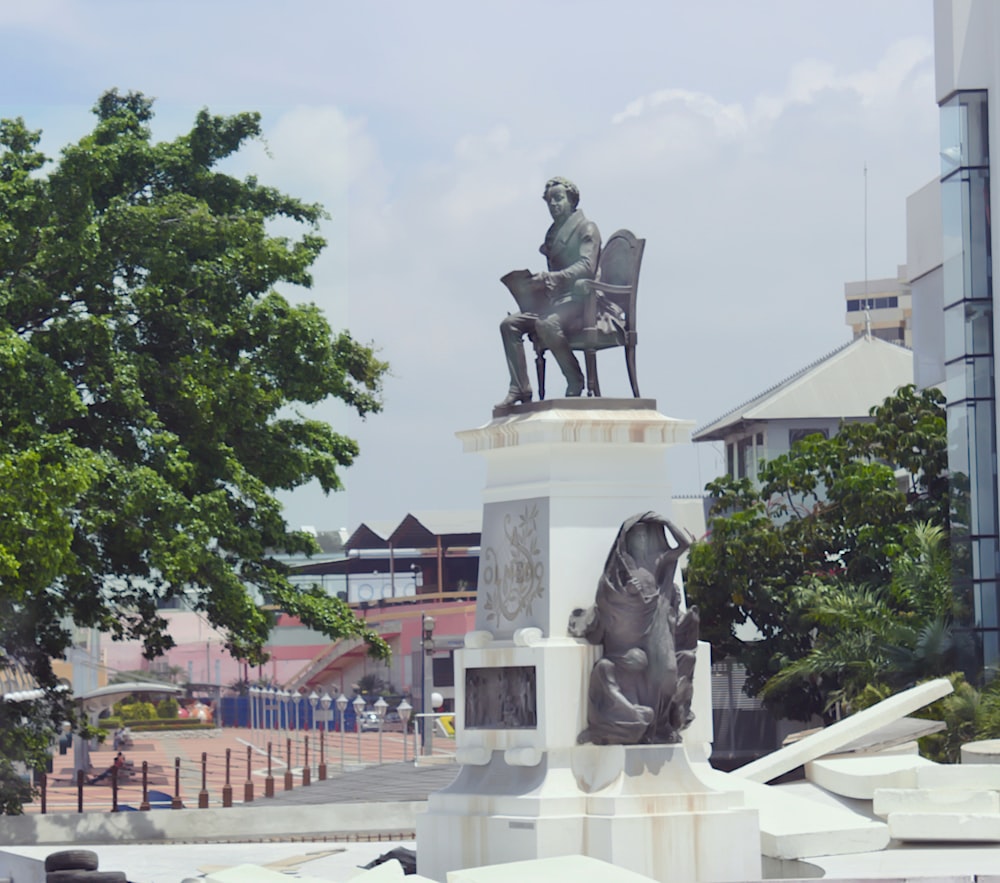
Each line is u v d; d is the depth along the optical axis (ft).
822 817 45.96
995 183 133.28
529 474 43.78
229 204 102.83
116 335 95.50
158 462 92.38
